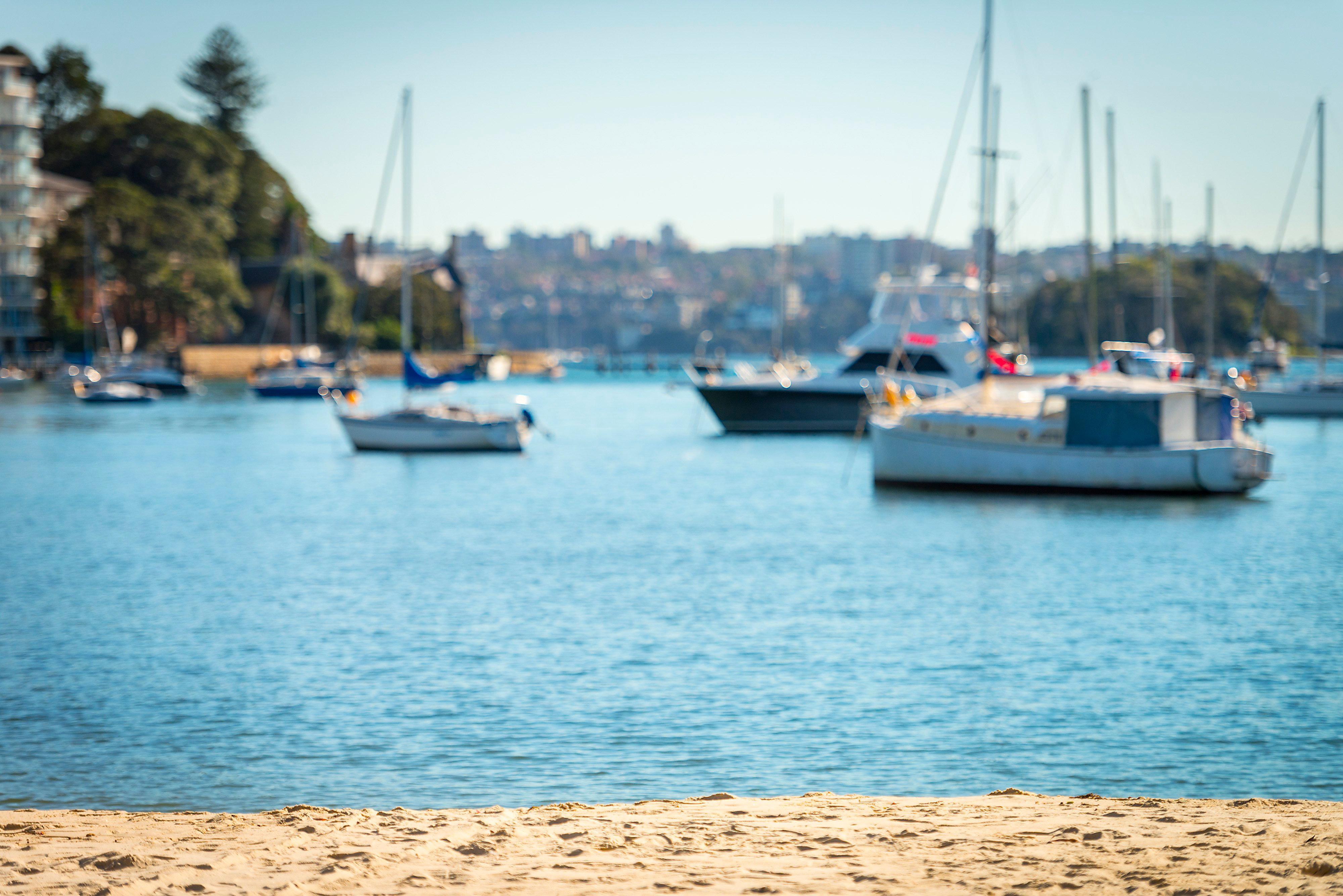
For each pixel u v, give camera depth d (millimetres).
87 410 105375
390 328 165375
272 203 174750
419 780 14773
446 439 64875
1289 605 25250
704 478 53062
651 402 126312
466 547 34031
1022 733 16547
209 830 9852
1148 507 41062
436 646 21672
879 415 47625
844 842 9250
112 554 33094
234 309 154625
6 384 124500
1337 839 8812
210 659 20812
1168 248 91938
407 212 66250
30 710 17812
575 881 8297
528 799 14047
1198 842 8906
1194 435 43688
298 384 119500
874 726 16859
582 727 16812
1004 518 38906
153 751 15945
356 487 50906
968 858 8727
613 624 23531
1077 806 10453
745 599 26016
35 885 8195
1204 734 16469
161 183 151500
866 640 22062
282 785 14656
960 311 63781
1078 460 43188
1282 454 61625
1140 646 21531
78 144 153625
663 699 18172
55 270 129375
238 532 37469
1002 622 23562
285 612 24938
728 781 14656
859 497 44844
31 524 39375
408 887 8203
